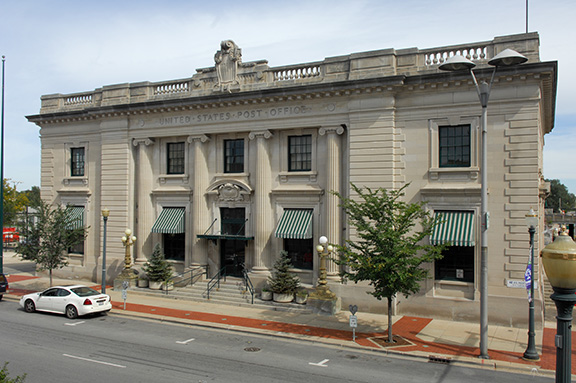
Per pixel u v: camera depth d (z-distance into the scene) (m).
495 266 23.25
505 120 23.25
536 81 22.67
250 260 29.83
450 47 24.62
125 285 26.16
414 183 25.17
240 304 27.06
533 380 15.75
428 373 16.36
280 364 17.20
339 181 27.19
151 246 33.00
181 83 32.38
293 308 25.89
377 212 19.97
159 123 32.47
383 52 25.92
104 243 27.52
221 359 17.73
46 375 15.59
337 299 25.86
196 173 31.11
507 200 23.14
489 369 16.94
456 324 23.12
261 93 28.39
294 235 27.47
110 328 22.47
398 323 23.23
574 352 18.58
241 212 30.61
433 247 19.39
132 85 33.72
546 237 51.53
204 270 30.83
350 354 18.62
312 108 27.75
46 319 24.22
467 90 24.17
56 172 37.09
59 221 30.47
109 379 15.30
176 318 24.12
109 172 34.06
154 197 33.12
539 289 23.09
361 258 19.66
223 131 30.27
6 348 18.80
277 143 29.30
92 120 35.44
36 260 30.03
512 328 22.45
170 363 17.12
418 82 24.73
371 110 25.92
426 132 25.06
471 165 24.02
